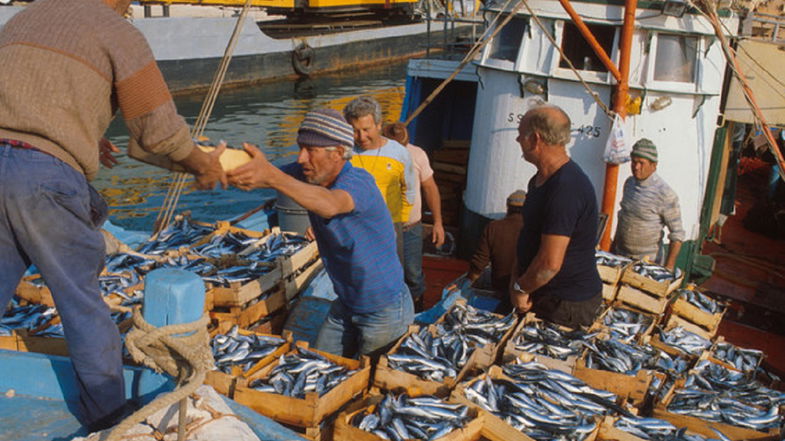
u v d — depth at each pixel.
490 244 6.17
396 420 3.29
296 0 30.59
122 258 5.23
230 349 3.83
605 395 3.73
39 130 2.33
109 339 2.72
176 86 23.34
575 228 4.33
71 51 2.34
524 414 3.44
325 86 27.44
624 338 4.70
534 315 4.61
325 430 3.44
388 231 3.99
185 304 2.63
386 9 35.06
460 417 3.35
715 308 5.79
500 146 8.51
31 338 3.93
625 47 7.34
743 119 8.81
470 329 4.37
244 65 25.84
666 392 3.94
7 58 2.33
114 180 13.42
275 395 3.41
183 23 23.06
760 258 9.91
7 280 2.55
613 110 7.54
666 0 7.38
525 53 8.12
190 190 13.02
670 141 7.86
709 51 7.75
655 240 6.67
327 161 3.61
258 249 5.62
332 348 4.37
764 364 6.80
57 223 2.41
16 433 2.80
